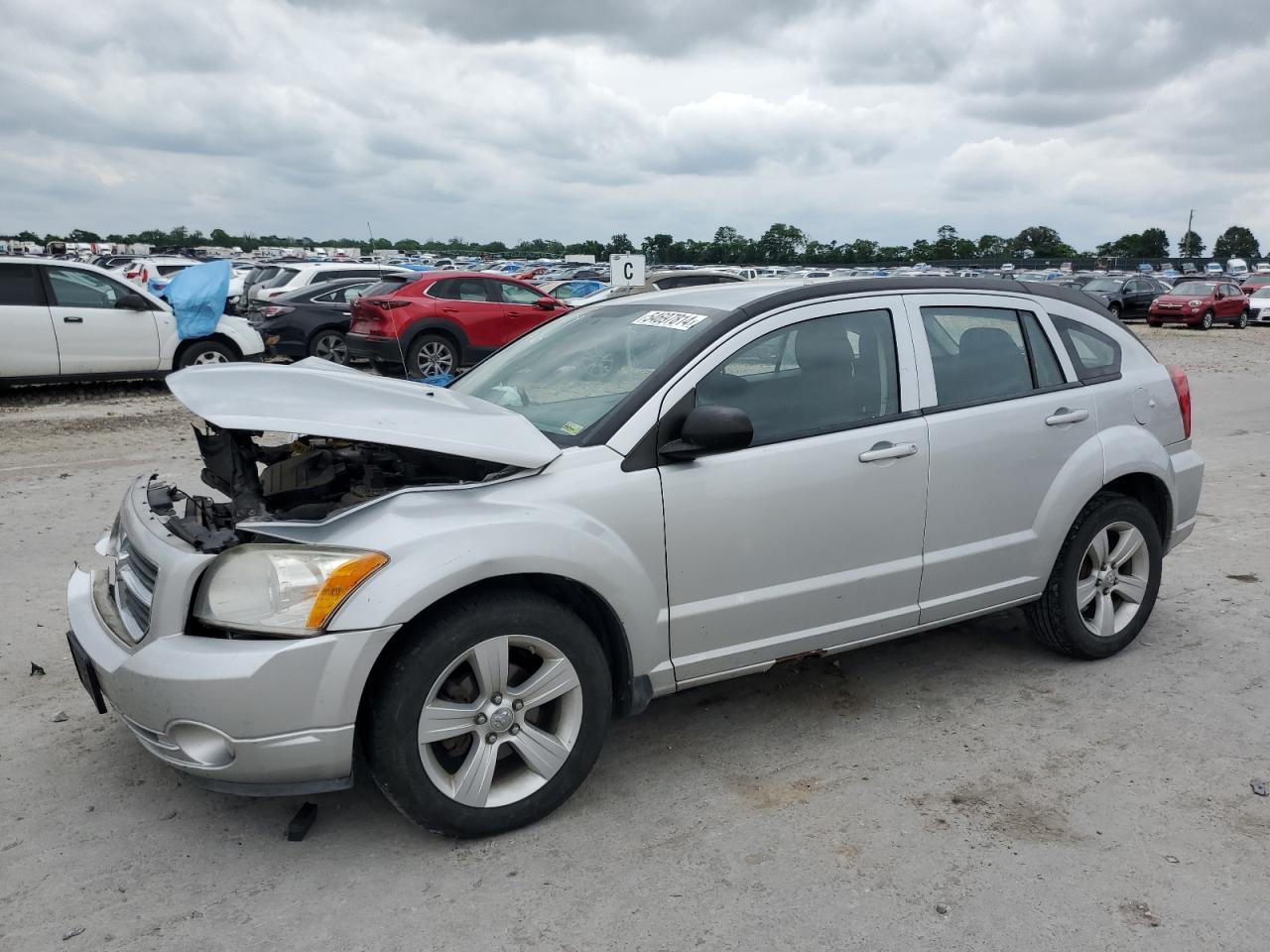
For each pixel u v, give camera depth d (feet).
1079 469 14.10
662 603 11.11
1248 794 11.28
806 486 11.82
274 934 8.93
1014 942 8.80
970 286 13.89
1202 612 17.20
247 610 9.31
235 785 9.49
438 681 9.77
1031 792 11.32
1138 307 104.27
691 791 11.40
